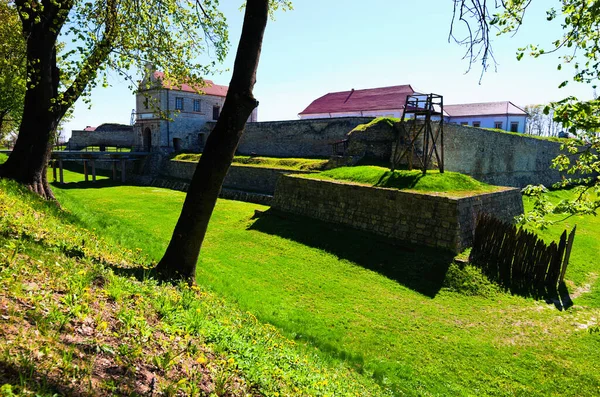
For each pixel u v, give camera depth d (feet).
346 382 18.44
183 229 21.72
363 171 58.44
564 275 40.50
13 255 13.80
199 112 141.90
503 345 27.86
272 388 12.39
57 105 32.12
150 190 104.58
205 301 19.30
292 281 37.45
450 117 160.15
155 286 17.76
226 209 71.61
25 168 31.91
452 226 42.16
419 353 26.32
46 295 11.89
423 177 51.08
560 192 96.48
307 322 28.96
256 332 18.47
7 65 27.71
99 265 17.66
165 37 32.99
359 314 31.37
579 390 23.22
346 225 51.96
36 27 29.01
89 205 76.23
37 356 8.76
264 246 47.88
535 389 23.18
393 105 123.44
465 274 37.73
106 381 8.96
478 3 15.23
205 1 32.04
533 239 38.40
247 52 20.29
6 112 64.28
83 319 11.25
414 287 36.78
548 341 28.63
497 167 92.89
